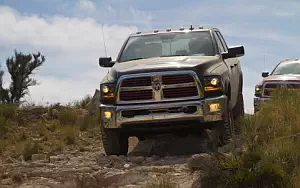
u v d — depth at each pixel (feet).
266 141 26.27
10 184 26.48
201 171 23.04
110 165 29.86
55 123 45.85
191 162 25.68
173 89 30.68
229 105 32.04
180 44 35.09
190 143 35.45
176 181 24.03
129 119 30.89
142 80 30.91
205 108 30.40
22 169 29.19
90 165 30.19
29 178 27.43
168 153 33.73
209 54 34.19
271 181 20.98
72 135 40.75
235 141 25.79
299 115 28.48
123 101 31.12
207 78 30.73
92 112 51.21
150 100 30.76
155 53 34.81
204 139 34.17
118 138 32.58
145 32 37.19
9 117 46.93
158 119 30.63
